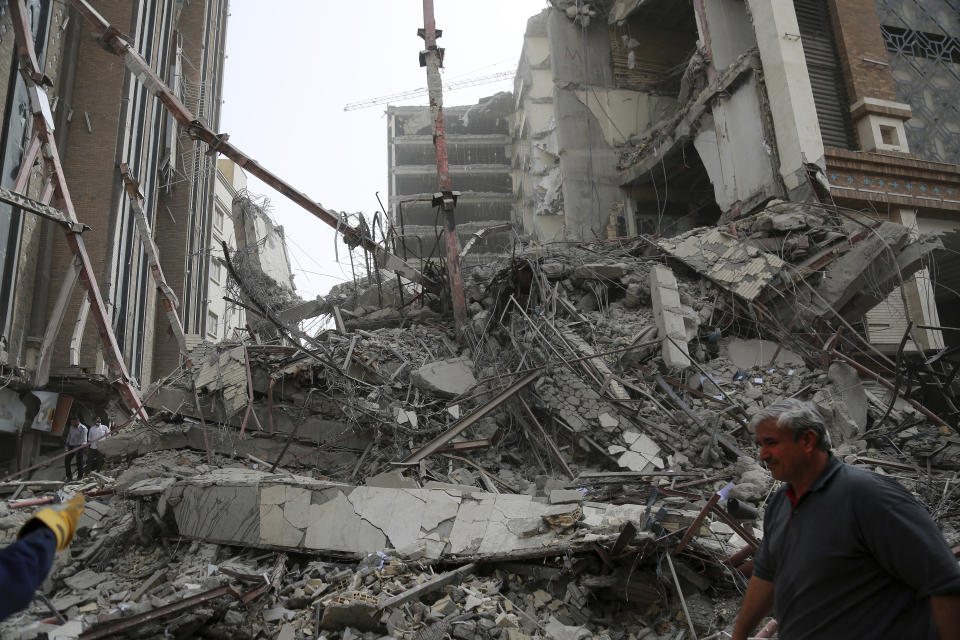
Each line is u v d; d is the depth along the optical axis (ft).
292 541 20.79
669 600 17.30
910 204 57.67
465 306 46.21
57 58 68.80
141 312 85.20
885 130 60.23
